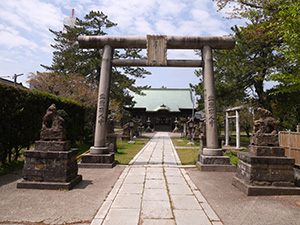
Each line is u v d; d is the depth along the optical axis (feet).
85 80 61.31
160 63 25.81
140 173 20.40
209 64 25.17
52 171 15.17
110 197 13.38
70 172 15.83
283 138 27.78
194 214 10.97
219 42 25.35
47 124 16.51
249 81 48.37
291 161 14.35
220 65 48.96
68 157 15.42
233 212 11.30
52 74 63.52
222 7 35.29
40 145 15.65
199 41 25.54
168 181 17.54
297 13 23.95
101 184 16.48
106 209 11.46
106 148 24.75
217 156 23.03
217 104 50.62
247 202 12.76
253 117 62.23
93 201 12.72
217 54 51.57
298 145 24.80
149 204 12.29
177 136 89.92
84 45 26.12
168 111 131.44
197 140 56.24
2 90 20.24
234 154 33.78
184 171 21.66
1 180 17.20
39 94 26.63
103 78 25.46
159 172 20.93
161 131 135.54
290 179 14.26
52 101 30.01
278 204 12.42
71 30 65.16
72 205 12.04
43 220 10.14
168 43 25.89
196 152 37.58
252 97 52.11
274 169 14.35
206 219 10.40
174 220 10.25
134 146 47.67
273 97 45.21
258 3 34.73
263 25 32.76
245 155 15.21
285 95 43.27
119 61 26.30
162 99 143.74
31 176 15.20
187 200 13.03
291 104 42.91
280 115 49.47
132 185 16.22
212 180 18.19
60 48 86.02
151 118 135.54
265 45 43.70
